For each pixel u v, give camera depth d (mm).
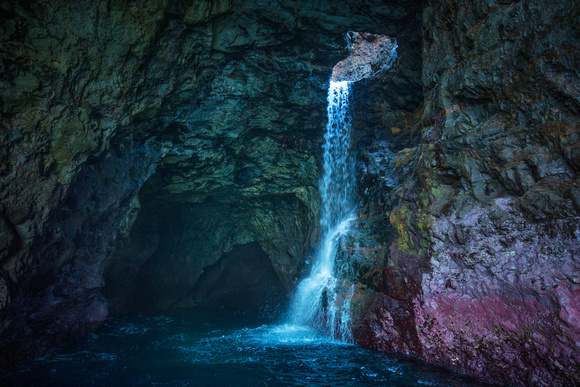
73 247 6320
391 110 8820
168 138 7918
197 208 11086
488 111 5297
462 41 5574
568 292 4285
